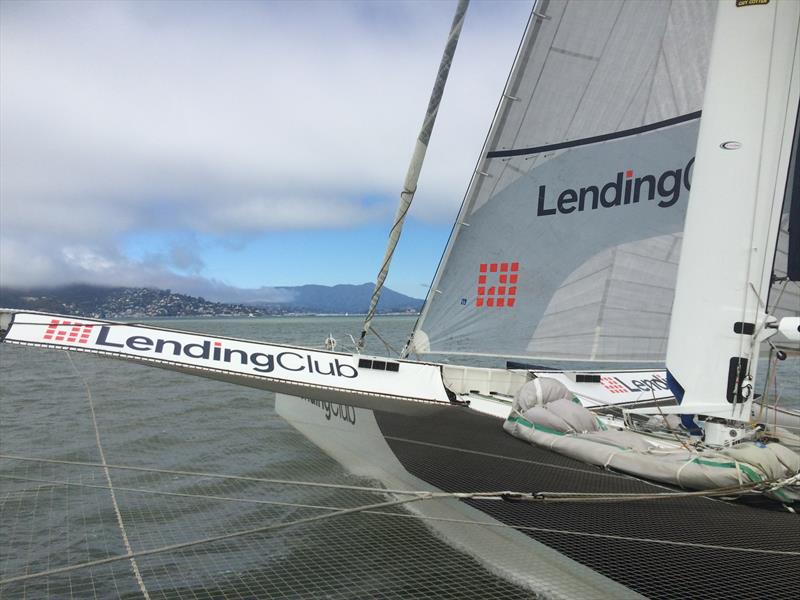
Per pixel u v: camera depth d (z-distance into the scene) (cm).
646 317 555
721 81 344
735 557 279
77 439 780
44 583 401
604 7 541
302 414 643
